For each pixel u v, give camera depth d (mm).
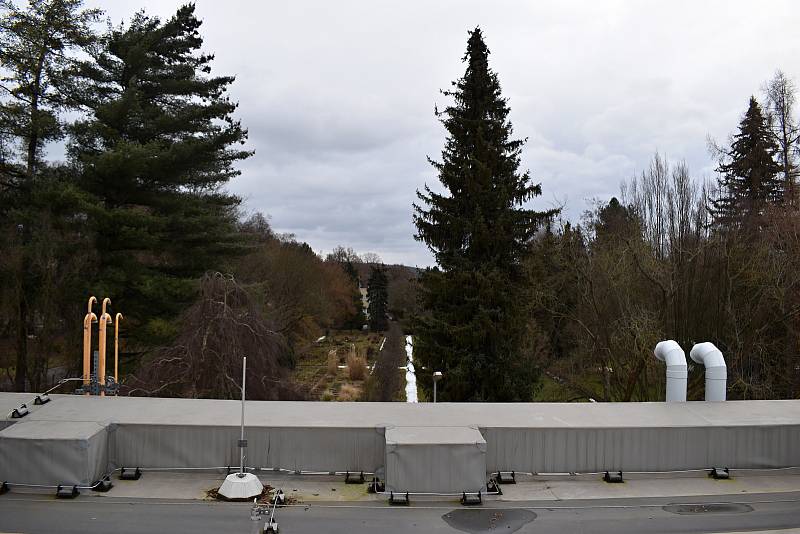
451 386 20812
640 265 23984
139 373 17609
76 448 7824
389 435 8156
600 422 8930
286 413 9172
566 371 31141
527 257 22922
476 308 21094
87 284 20234
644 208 32031
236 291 18656
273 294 43094
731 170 34469
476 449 7945
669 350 11305
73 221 21188
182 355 17047
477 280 20641
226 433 8461
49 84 22562
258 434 8469
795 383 23344
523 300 22609
